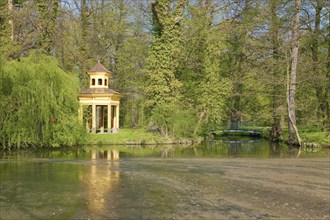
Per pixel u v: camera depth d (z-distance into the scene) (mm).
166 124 34562
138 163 20125
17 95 25031
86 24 45562
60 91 26562
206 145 32875
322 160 21844
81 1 46375
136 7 47000
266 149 29078
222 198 12344
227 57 49500
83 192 12977
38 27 38594
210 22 43844
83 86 41500
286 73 35125
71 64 41156
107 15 46219
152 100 37094
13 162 20062
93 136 32594
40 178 15445
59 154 23953
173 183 14664
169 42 37531
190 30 43094
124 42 47781
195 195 12734
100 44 46438
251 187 14070
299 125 35188
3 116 24984
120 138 32250
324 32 34688
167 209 11016
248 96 44125
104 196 12453
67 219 10086
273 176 16375
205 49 41250
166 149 28688
